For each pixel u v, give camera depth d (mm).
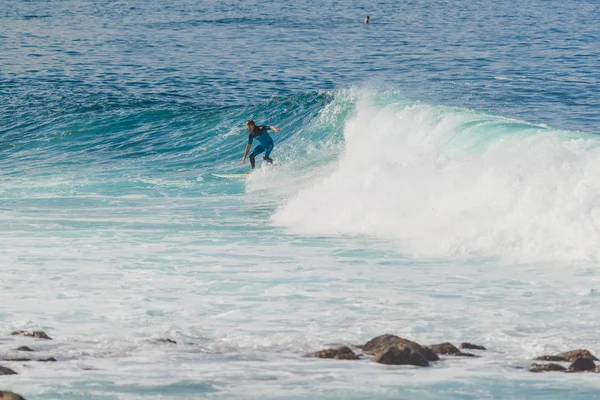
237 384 26750
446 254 50750
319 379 27422
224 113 115500
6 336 33219
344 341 33688
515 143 72250
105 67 177375
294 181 84625
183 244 54781
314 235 58156
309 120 106500
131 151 103500
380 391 26188
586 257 47375
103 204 73125
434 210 57625
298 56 197500
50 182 85125
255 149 89500
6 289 42312
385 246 53625
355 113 101875
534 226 50719
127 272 46344
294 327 35875
